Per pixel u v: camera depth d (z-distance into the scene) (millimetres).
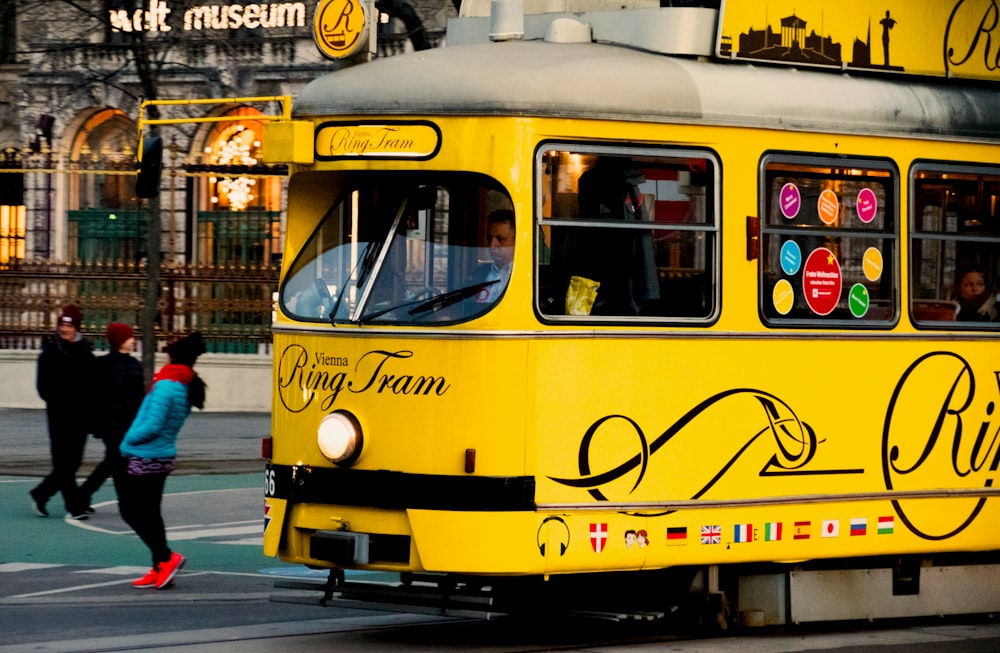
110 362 42656
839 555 28578
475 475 25781
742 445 27578
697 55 28234
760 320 27812
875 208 29156
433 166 26391
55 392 46344
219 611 32375
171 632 29484
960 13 30875
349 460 26578
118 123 100250
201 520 47562
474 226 26297
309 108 27625
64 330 46344
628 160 26781
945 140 29906
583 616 27000
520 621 31141
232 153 95875
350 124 27109
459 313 26156
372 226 27328
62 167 98312
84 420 46625
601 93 26500
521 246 25875
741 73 28141
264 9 95438
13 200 101812
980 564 31094
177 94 96750
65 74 98312
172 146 84500
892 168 29328
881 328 29094
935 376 29719
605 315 26531
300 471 27203
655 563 26734
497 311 25828
